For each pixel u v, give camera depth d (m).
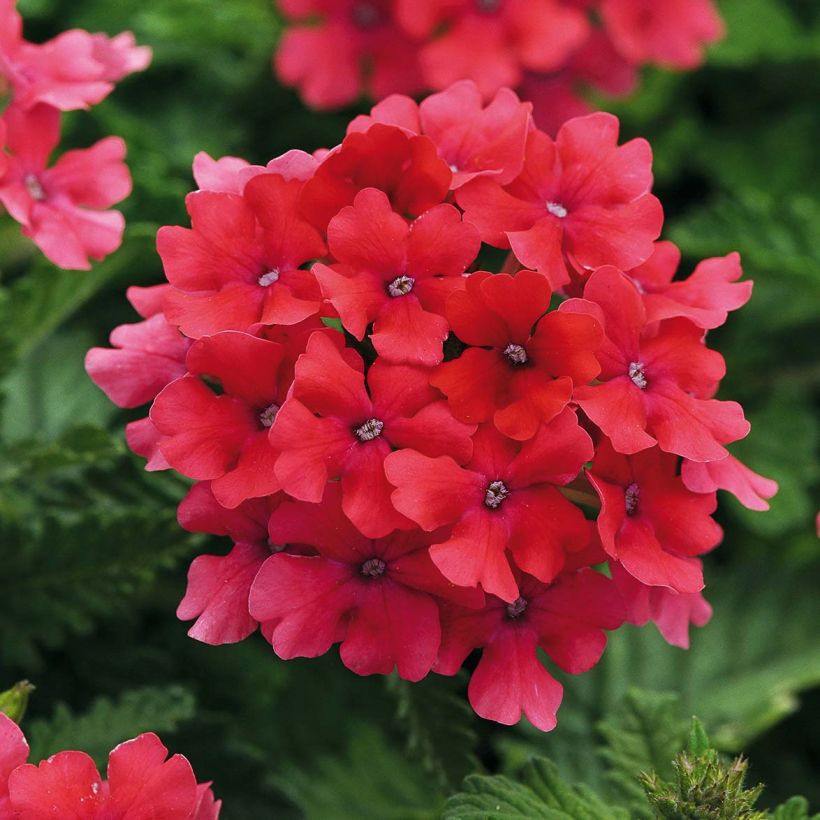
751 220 0.41
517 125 0.32
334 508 0.31
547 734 0.37
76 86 0.35
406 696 0.33
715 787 0.31
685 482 0.32
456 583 0.30
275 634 0.31
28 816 0.30
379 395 0.31
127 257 0.38
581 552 0.31
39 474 0.36
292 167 0.32
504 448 0.31
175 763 0.31
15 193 0.34
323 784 0.38
